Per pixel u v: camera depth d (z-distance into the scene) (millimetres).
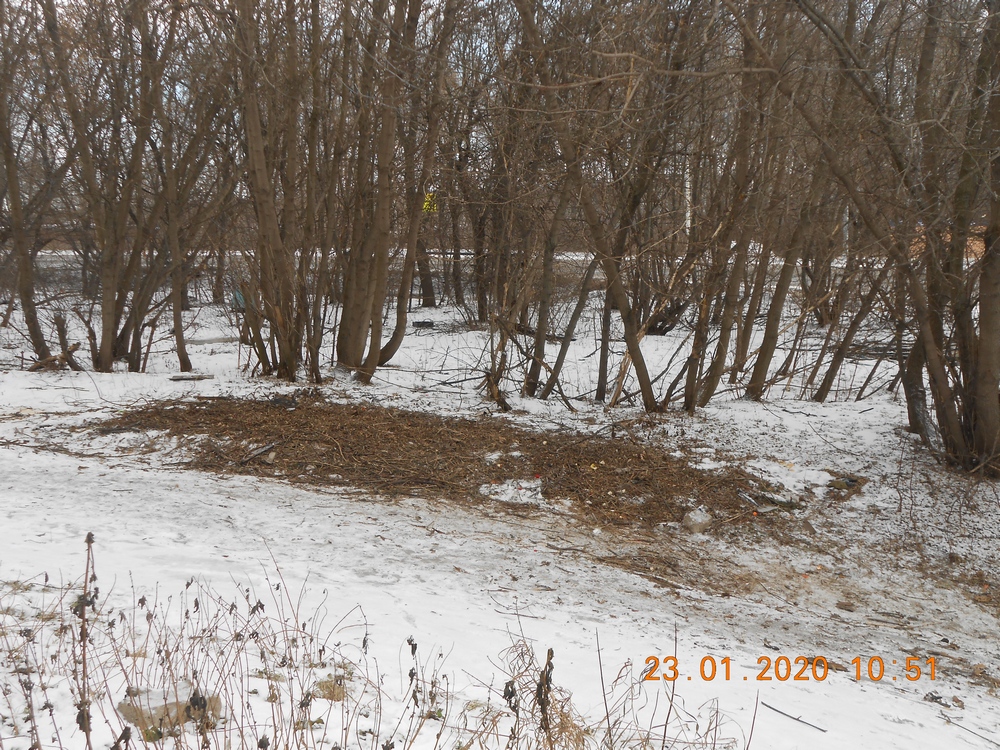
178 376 10914
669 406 10258
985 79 7480
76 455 8023
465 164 12148
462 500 7648
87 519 6082
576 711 3773
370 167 11125
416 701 3297
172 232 12344
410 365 14945
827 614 6262
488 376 10320
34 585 4414
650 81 8328
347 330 11516
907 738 4074
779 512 7598
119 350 13273
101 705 3074
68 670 3410
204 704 2883
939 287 8055
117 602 4340
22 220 12422
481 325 19641
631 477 8086
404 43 9852
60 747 2746
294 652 3990
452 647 4414
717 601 6203
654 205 10383
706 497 7781
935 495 7711
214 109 12414
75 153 12930
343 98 10773
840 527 7414
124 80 12008
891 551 7117
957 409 8180
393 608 4949
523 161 10211
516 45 9125
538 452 8539
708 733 3701
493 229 13094
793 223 11195
